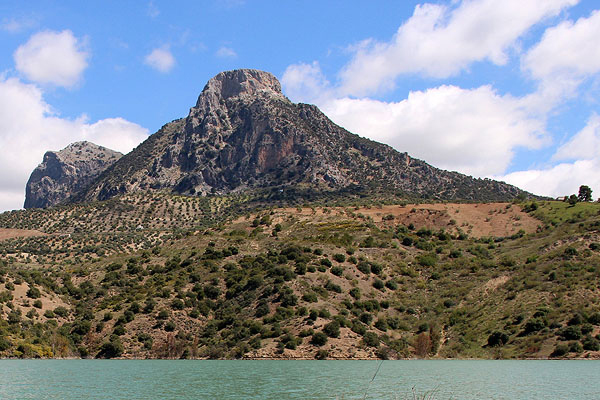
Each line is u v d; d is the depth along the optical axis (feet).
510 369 271.90
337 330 353.51
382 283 441.27
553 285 393.70
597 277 386.52
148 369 272.31
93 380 227.40
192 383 216.95
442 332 385.91
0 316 359.46
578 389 203.51
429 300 428.15
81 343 370.32
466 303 415.03
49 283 442.09
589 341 324.39
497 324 374.63
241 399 179.42
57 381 224.74
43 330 370.94
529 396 188.55
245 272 444.14
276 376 239.09
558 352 325.83
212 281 438.40
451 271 473.26
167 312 388.57
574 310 355.56
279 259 454.40
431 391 197.16
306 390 197.57
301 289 402.31
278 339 351.46
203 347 357.41
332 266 447.83
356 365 293.84
